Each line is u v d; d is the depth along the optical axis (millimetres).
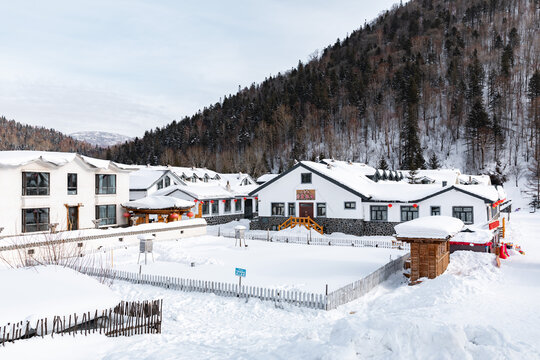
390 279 22844
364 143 140375
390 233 39344
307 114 161750
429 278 20844
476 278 20891
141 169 59000
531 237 38438
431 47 195625
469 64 155125
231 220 56062
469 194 36094
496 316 14359
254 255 29188
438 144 127812
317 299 16922
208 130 181750
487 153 113375
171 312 17156
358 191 40094
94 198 35906
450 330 9727
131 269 24188
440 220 22422
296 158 127812
